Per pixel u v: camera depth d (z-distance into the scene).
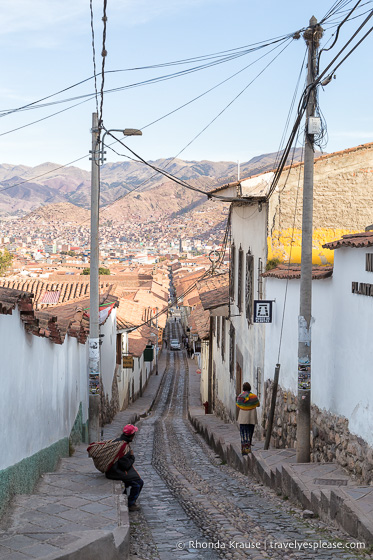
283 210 15.71
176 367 66.00
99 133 14.36
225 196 15.73
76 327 14.68
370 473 8.60
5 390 7.45
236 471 13.36
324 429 10.79
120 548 6.36
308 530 7.51
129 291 65.50
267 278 15.32
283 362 13.73
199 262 167.62
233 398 21.66
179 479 12.51
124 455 9.28
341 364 10.02
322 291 11.11
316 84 10.18
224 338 24.98
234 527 7.85
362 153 15.70
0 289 7.79
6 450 7.49
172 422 29.52
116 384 29.59
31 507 7.60
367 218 15.72
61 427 12.47
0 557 5.68
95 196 15.16
